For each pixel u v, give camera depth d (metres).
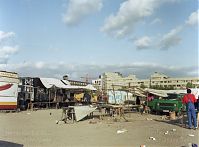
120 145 10.69
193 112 15.84
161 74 145.12
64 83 45.56
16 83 32.19
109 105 24.91
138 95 34.06
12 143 10.91
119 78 140.25
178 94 29.98
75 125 18.14
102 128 16.42
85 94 45.53
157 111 28.20
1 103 30.58
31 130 15.38
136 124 18.59
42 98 39.72
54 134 13.80
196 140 11.84
